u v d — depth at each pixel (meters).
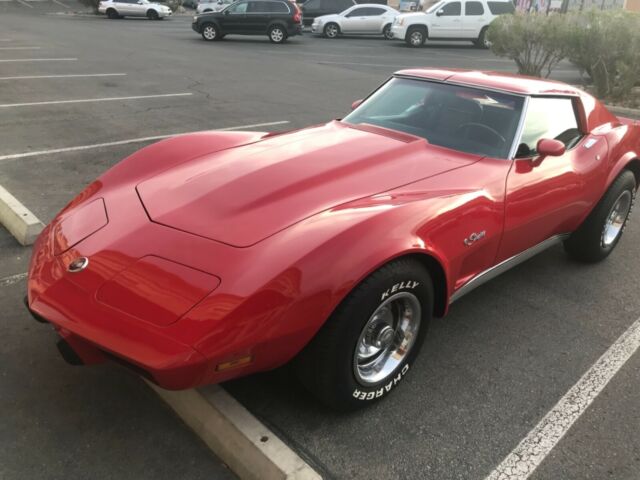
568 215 3.67
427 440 2.47
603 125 4.13
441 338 3.27
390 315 2.57
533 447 2.46
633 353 3.21
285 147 3.21
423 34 21.80
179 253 2.22
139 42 19.80
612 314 3.64
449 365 3.02
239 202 2.51
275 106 9.81
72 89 10.51
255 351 2.06
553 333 3.38
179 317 2.00
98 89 10.65
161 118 8.50
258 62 15.76
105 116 8.46
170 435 2.42
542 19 12.70
